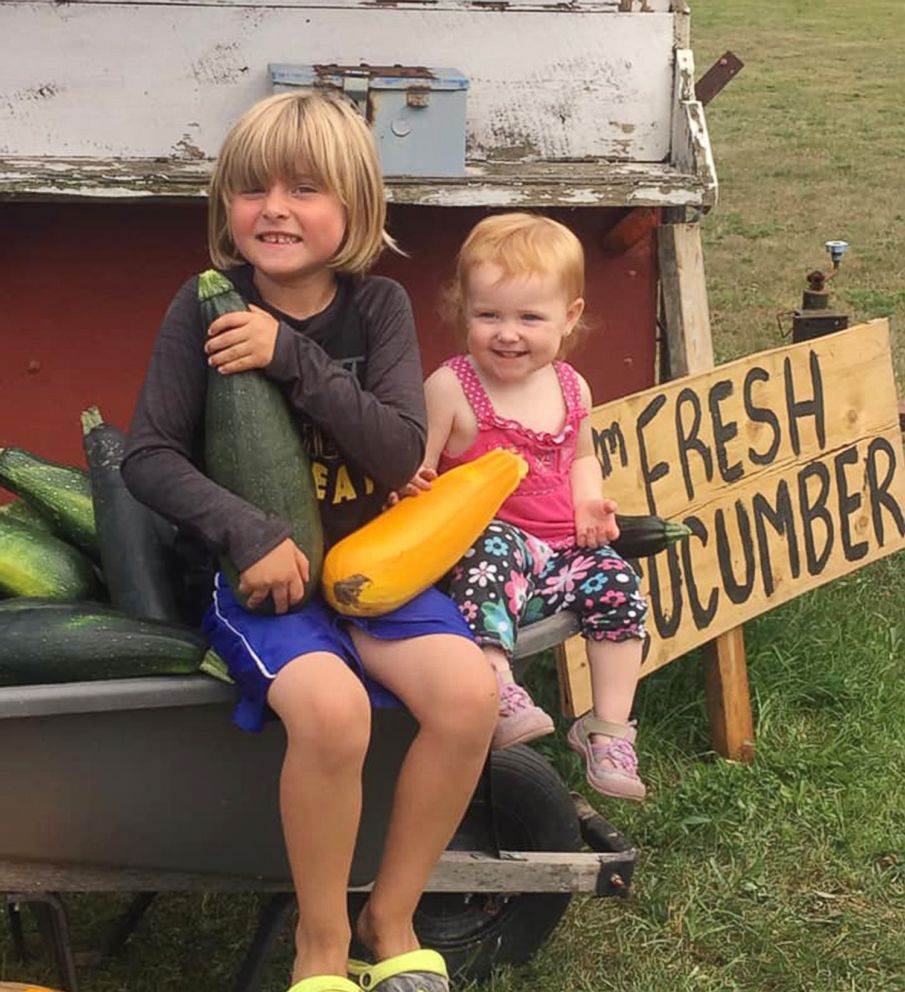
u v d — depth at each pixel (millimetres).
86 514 1950
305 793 1513
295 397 1540
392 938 1638
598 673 1847
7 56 2479
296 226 1573
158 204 2617
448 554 1611
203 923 2113
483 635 1714
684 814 2400
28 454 2010
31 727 1508
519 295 1854
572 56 2645
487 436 1898
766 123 9688
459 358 1949
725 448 2562
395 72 2490
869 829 2363
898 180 8023
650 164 2688
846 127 9578
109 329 2678
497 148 2666
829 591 3121
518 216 1940
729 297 5703
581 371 2828
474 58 2617
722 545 2555
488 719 1567
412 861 1614
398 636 1583
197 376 1565
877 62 12406
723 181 7965
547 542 1892
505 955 1998
